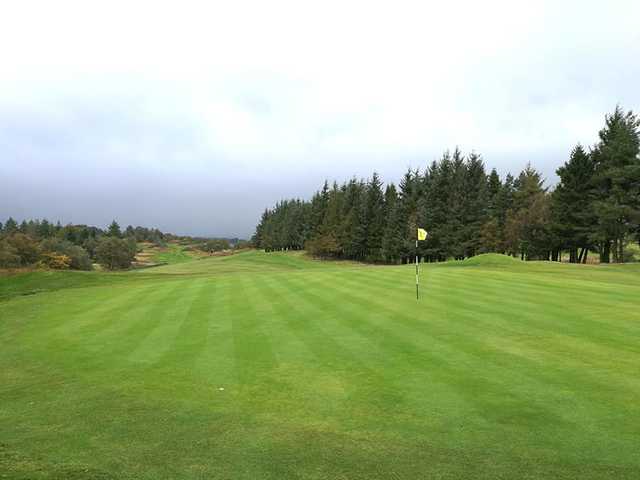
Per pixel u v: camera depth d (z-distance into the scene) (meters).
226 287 25.55
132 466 6.10
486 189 72.94
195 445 6.82
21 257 94.00
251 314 17.06
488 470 5.80
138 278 36.28
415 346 11.73
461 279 24.80
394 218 72.88
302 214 113.81
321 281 26.06
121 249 124.00
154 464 6.16
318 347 12.12
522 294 19.02
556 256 60.66
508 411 7.62
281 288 23.83
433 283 23.30
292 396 8.82
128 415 8.17
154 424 7.71
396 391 8.77
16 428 7.73
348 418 7.68
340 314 16.12
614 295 18.52
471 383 8.99
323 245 84.56
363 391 8.88
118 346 13.52
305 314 16.48
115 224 164.25
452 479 5.61
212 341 13.36
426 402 8.18
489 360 10.35
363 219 80.50
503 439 6.66
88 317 18.69
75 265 104.56
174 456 6.43
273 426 7.48
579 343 11.48
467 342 11.88
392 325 14.09
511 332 12.73
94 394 9.45
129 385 9.91
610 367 9.64
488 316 14.84
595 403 7.82
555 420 7.22
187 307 19.42
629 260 61.41
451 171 75.50
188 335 14.30
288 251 110.44
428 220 68.81
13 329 17.59
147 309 19.56
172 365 11.23
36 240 110.12
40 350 13.73
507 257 40.72
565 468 5.80
